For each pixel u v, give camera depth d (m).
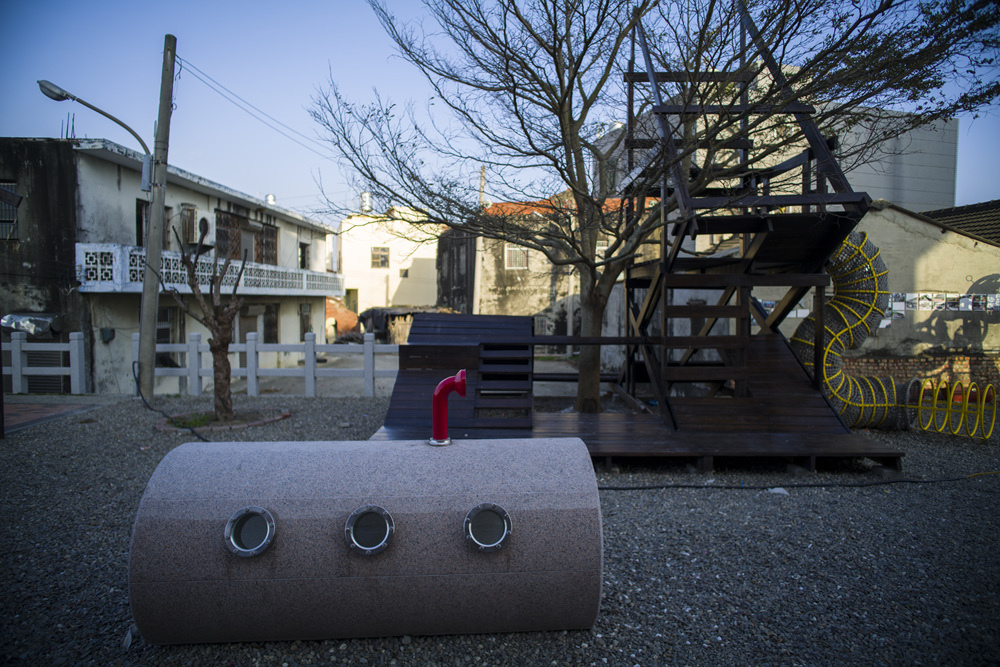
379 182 7.23
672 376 7.00
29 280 12.78
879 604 3.29
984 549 4.02
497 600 2.71
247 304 18.92
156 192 9.85
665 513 4.75
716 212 7.80
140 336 9.89
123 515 4.74
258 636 2.75
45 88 8.74
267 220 20.47
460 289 29.86
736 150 7.56
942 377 10.05
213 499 2.66
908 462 6.44
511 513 2.69
